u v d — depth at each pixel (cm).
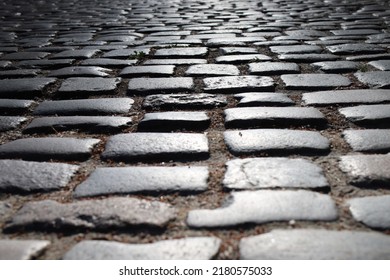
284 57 381
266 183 175
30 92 299
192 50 419
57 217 155
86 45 463
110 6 852
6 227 152
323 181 175
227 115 249
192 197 168
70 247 141
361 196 165
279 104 266
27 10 809
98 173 188
